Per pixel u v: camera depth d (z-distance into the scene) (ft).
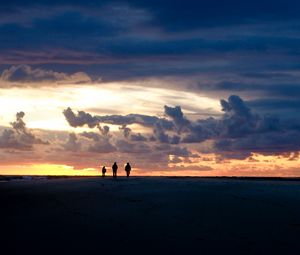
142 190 131.23
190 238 68.18
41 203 106.63
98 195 120.57
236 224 77.15
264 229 73.41
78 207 98.27
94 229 74.74
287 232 71.36
